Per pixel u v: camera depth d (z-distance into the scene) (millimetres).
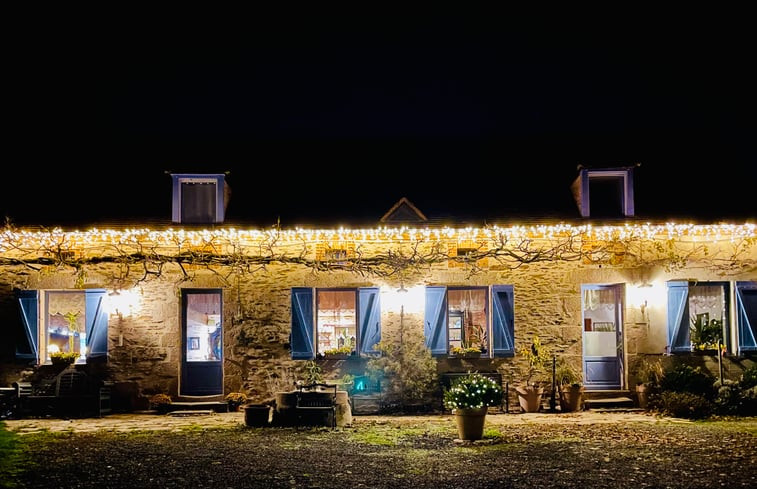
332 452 10062
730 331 14258
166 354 14102
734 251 14180
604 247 14125
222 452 10086
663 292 14141
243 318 14180
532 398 13727
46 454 9984
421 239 14234
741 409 13094
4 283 14266
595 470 8938
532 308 14148
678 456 9688
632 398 14055
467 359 14148
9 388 13719
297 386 12516
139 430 11883
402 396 13742
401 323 14133
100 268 14195
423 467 9141
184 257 14031
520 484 8305
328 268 14117
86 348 14156
